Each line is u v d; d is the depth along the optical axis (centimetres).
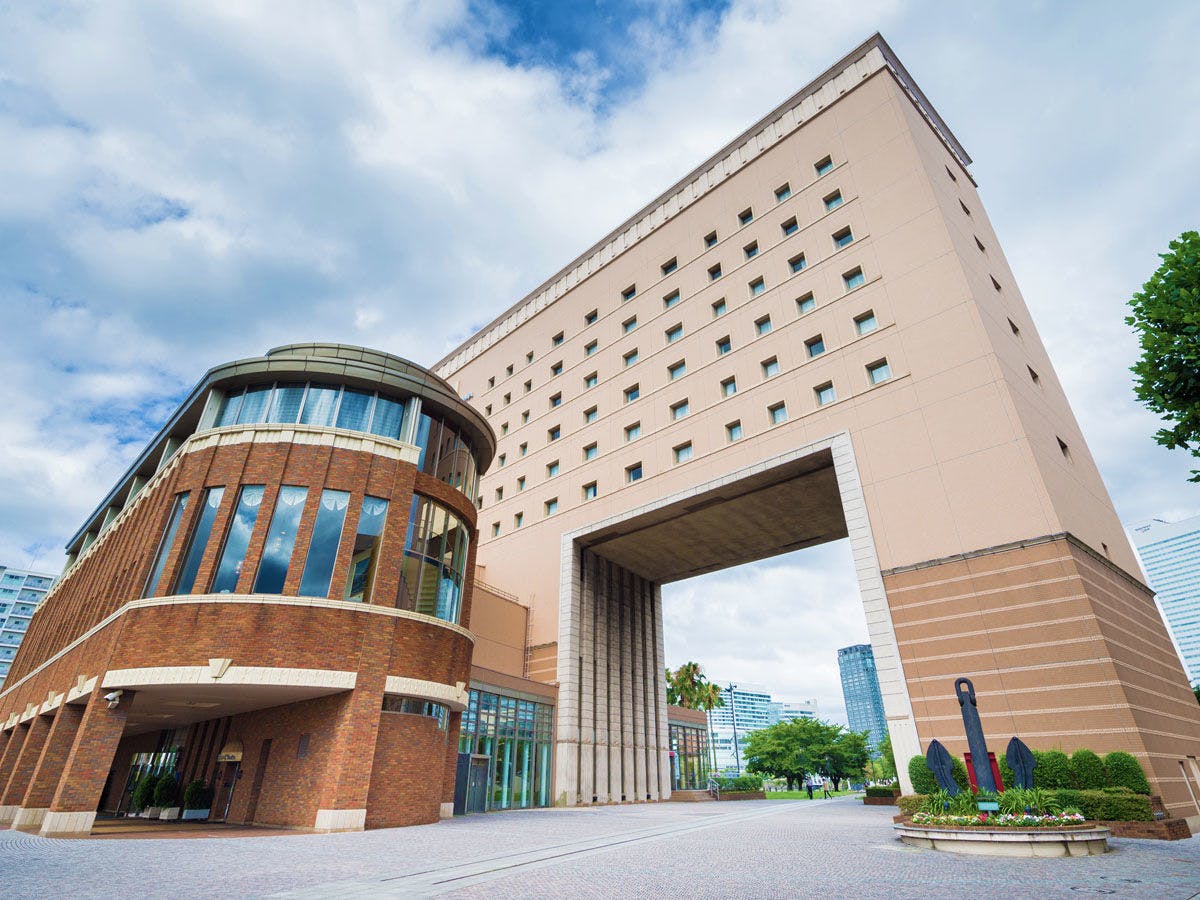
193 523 2103
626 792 3638
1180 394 1435
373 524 2203
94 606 2664
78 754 1761
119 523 2888
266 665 1866
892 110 3303
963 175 3766
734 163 4022
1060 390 3228
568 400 4422
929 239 2903
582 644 3694
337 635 1970
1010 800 1402
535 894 872
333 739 1886
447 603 2430
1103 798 1655
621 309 4331
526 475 4484
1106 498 2977
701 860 1201
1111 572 2416
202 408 2522
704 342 3684
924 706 2241
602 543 3922
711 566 4291
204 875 1026
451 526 2539
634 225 4562
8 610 14975
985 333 2583
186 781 2575
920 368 2708
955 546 2366
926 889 902
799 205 3534
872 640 2444
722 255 3828
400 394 2489
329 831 1730
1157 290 1445
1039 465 2300
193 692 1975
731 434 3341
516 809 2995
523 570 4125
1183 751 2138
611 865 1141
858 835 1636
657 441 3675
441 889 911
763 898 841
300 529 2092
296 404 2356
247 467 2170
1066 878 987
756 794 4812
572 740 3378
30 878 989
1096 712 1927
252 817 2052
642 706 4000
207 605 1927
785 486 3228
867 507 2647
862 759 7331
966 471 2439
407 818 1962
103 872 1050
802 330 3219
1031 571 2180
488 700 2991
